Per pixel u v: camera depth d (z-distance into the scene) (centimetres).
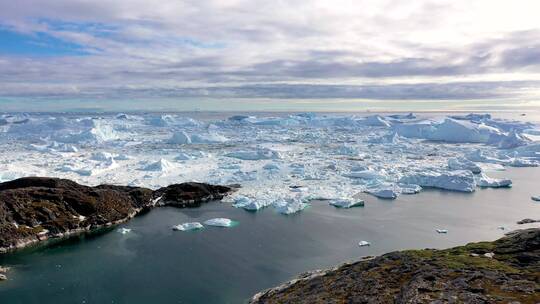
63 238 10319
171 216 12131
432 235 10188
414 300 4866
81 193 12081
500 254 6581
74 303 7038
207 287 7575
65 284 7762
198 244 9769
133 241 10062
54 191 11756
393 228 10756
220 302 7025
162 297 7219
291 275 8006
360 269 6706
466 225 10969
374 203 13275
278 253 9125
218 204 13375
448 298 4822
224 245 9669
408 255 6825
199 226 10938
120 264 8669
